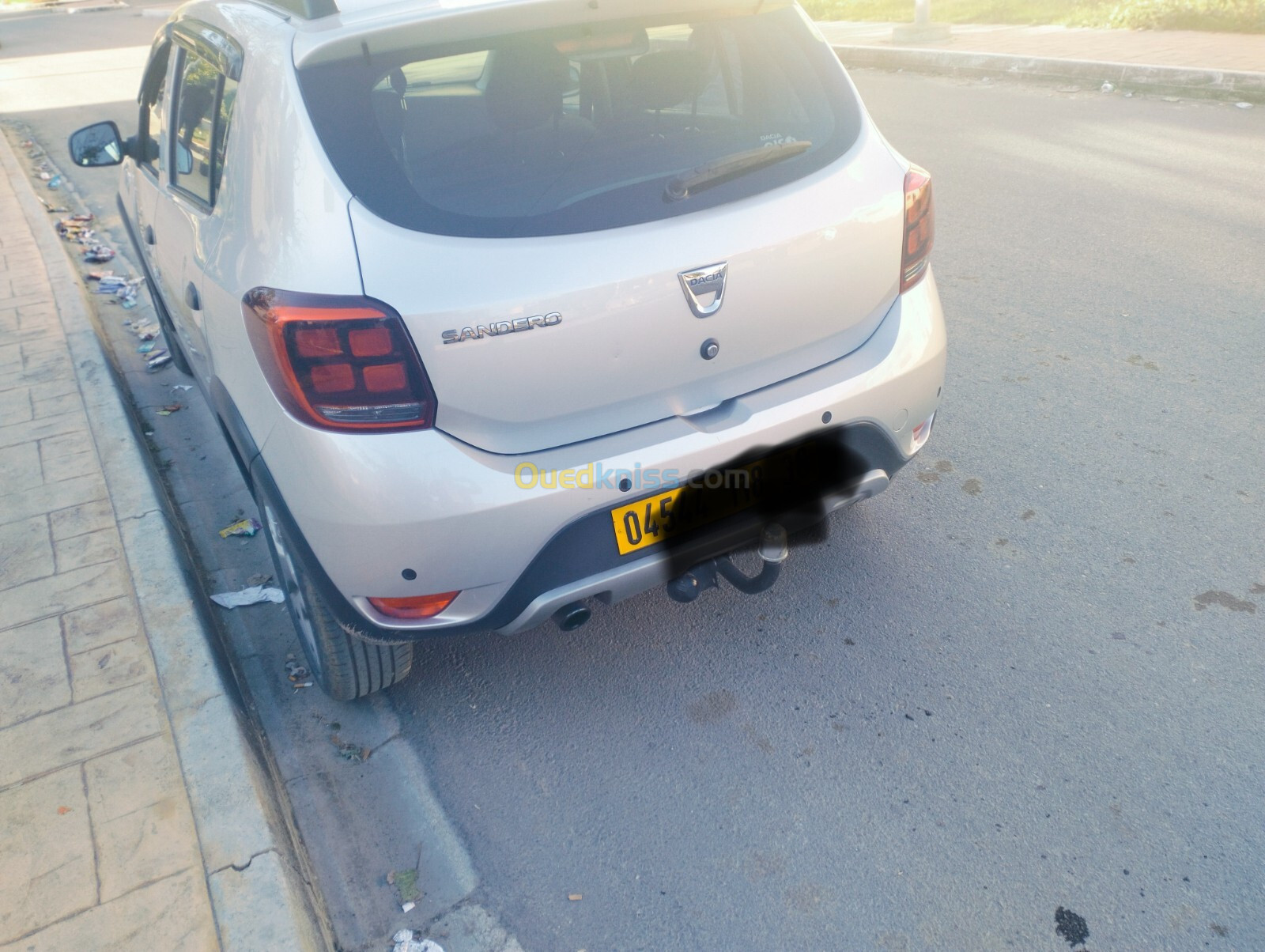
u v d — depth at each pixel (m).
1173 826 2.33
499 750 2.73
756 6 2.60
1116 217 5.89
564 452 2.26
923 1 11.47
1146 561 3.16
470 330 2.07
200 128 3.00
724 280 2.29
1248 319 4.55
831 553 3.34
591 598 2.40
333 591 2.33
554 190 2.20
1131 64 8.89
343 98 2.18
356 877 2.42
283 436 2.22
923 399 2.71
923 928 2.16
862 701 2.76
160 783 2.46
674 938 2.20
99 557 3.35
